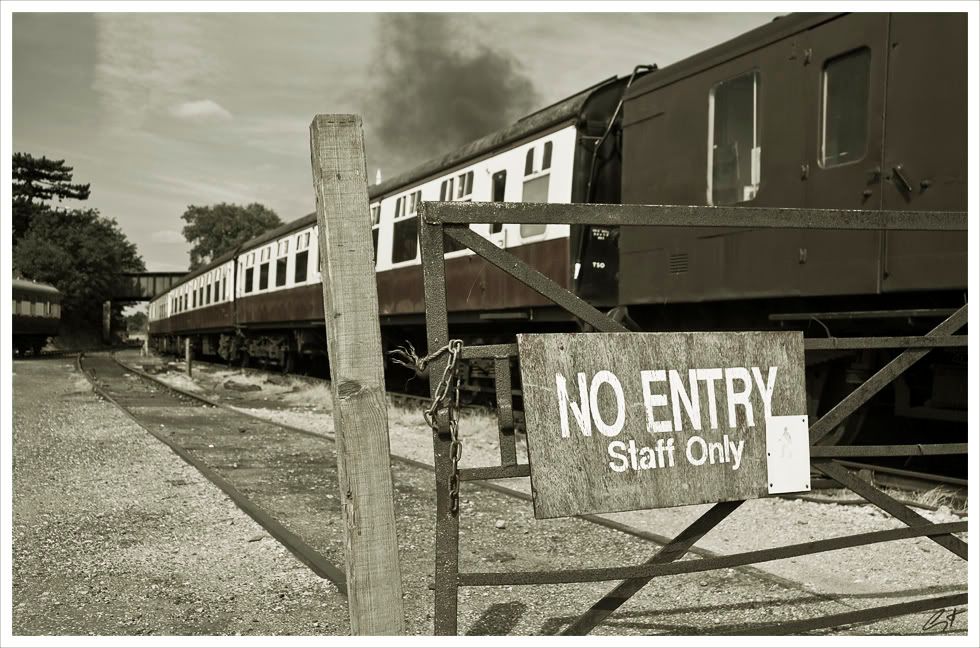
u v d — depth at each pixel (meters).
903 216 2.97
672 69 7.62
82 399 14.70
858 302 6.25
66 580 4.27
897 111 5.63
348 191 2.43
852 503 5.65
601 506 2.54
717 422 2.70
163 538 5.09
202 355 37.00
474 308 11.02
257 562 4.59
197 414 12.65
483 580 2.50
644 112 7.87
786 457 2.79
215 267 28.52
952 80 5.31
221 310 26.86
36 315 36.03
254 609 3.86
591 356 2.57
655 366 2.64
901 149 5.60
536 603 3.88
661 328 8.34
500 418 2.51
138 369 27.11
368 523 2.44
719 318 7.71
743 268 6.71
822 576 4.20
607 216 2.61
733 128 6.92
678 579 4.15
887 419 7.64
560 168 9.37
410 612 3.83
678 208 2.68
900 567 4.32
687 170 7.34
